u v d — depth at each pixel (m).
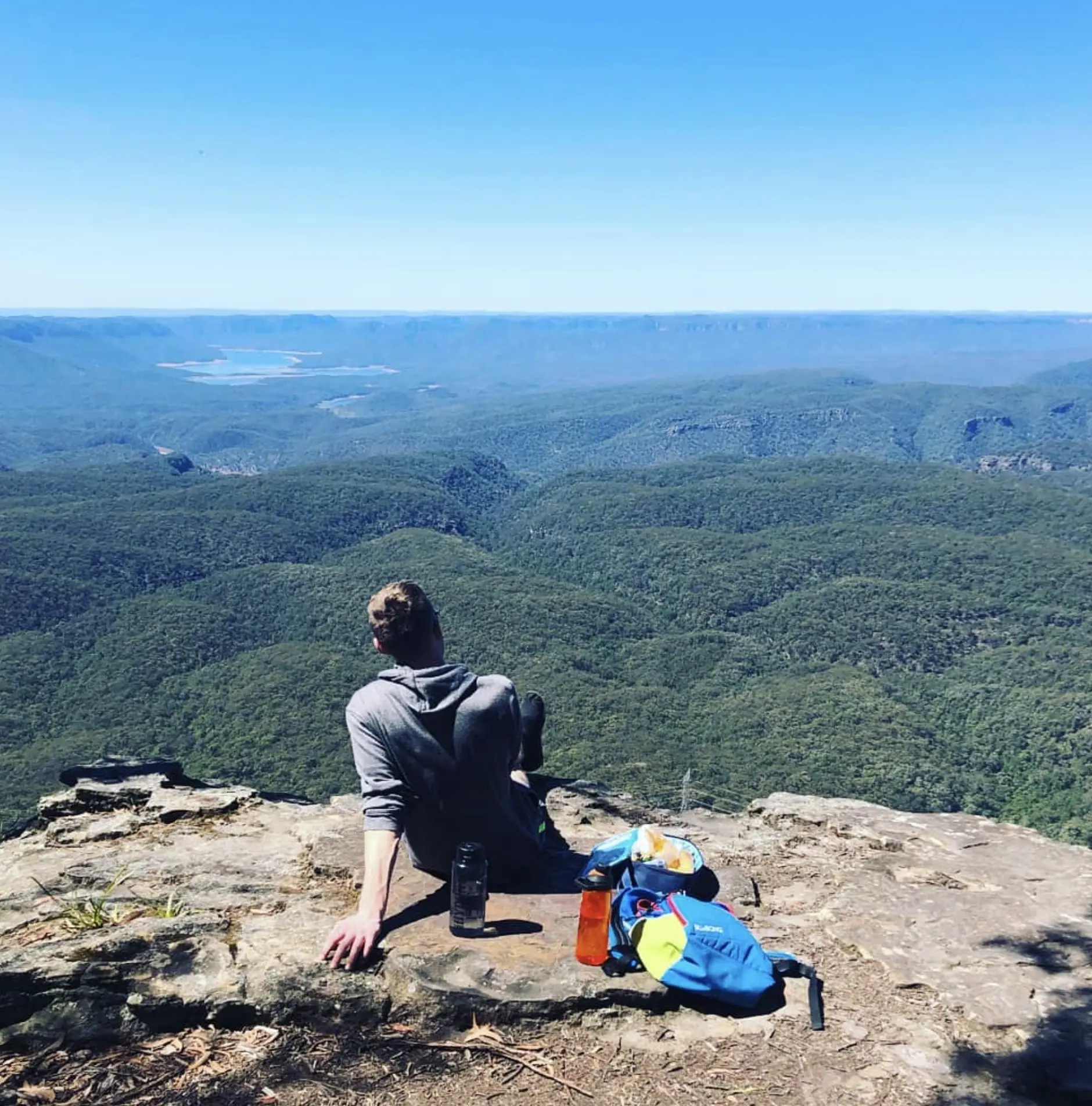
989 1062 3.10
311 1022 3.26
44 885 4.27
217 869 4.43
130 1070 3.01
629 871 3.99
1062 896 4.43
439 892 4.00
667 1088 2.96
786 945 3.88
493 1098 2.90
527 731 4.64
